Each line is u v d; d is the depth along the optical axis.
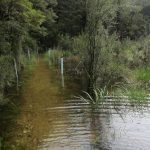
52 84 17.62
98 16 16.58
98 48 16.58
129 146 9.05
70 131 10.21
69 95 14.88
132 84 16.52
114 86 16.12
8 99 14.26
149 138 9.59
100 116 11.63
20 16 19.38
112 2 17.17
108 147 8.98
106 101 13.51
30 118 11.66
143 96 13.70
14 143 9.47
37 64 27.95
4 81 16.17
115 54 20.02
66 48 40.28
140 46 24.77
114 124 10.78
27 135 10.05
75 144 9.23
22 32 19.98
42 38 47.72
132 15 40.75
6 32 19.05
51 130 10.34
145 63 21.89
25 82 18.31
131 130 10.22
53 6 45.06
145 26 43.03
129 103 13.16
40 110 12.58
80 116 11.66
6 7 18.20
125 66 19.80
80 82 17.95
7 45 19.30
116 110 12.30
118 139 9.52
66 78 19.42
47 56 35.94
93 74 16.45
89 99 14.00
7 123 11.21
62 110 12.48
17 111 12.56
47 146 9.16
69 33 47.06
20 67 23.89
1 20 18.36
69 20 46.91
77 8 46.16
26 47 34.28
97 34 16.61
